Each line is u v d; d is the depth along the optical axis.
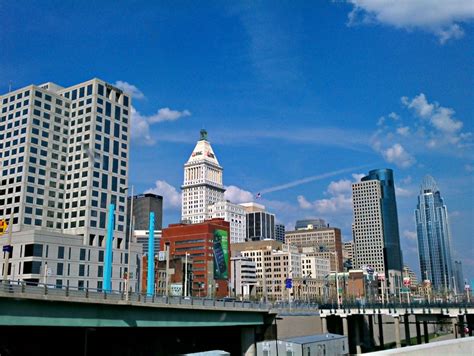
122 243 158.50
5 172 154.12
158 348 87.56
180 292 162.62
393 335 149.12
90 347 78.88
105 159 160.50
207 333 97.31
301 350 79.31
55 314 54.75
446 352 17.86
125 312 63.69
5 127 158.62
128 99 174.38
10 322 50.25
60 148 160.50
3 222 86.50
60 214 156.25
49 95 160.12
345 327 119.00
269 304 100.88
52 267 133.88
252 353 89.62
